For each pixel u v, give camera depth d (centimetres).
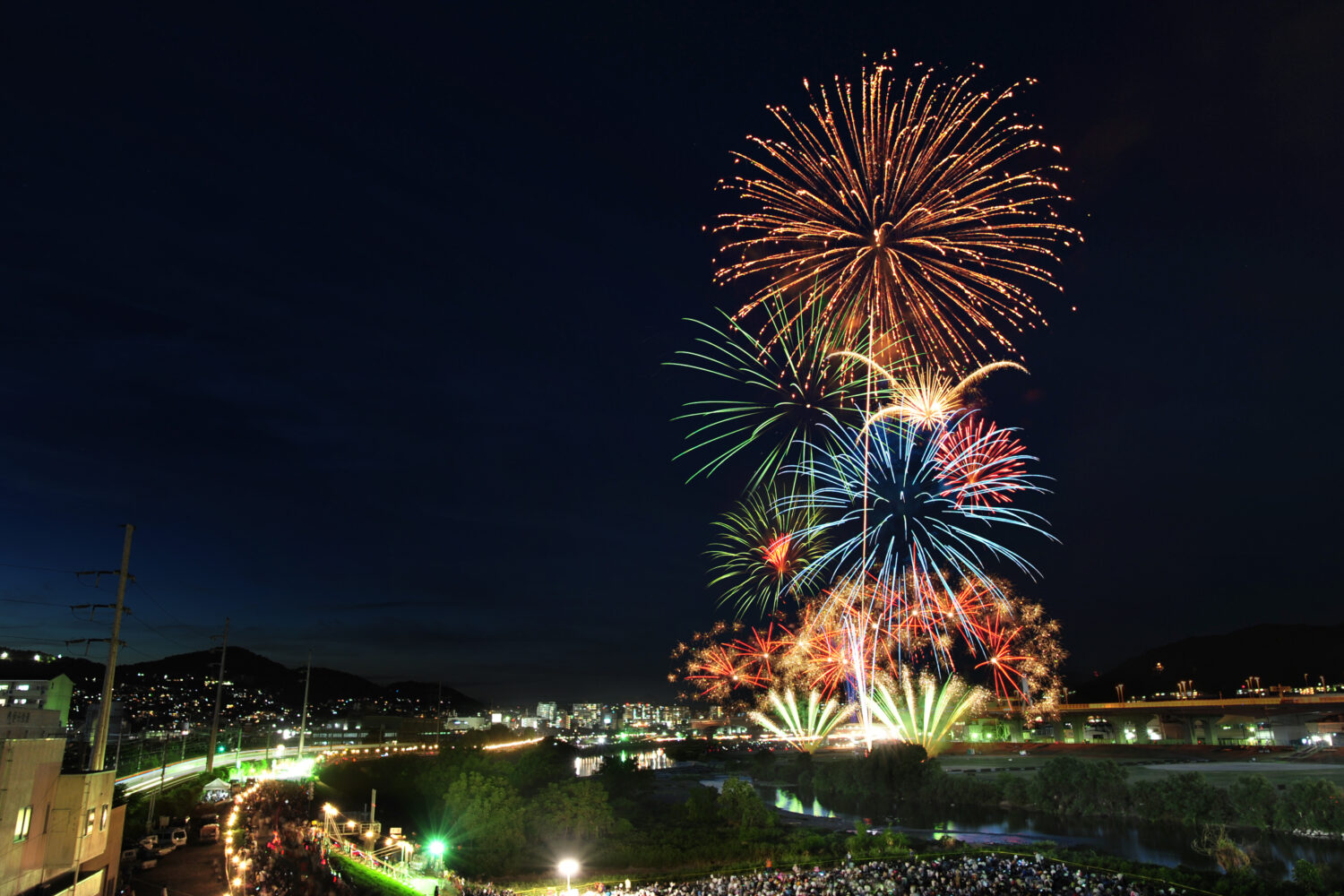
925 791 11725
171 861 7206
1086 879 6109
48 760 4250
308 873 6506
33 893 4038
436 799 11688
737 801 10025
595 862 7944
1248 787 8469
